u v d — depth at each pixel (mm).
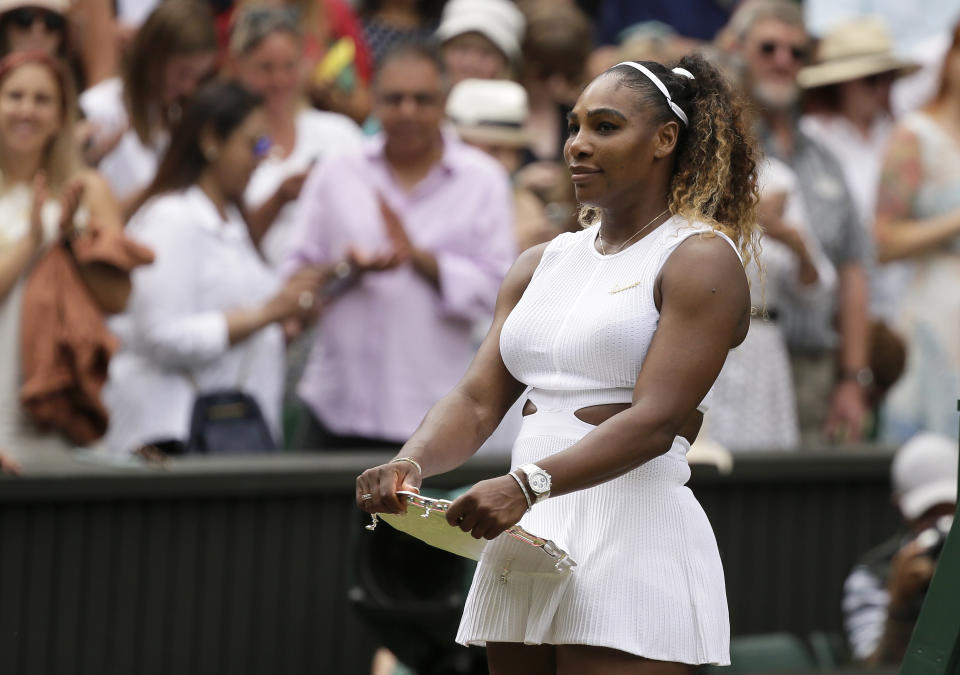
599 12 27469
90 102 20094
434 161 18797
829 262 21312
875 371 22594
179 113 18516
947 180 22125
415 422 18203
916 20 27219
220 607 16438
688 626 8055
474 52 21891
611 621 7949
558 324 8219
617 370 8031
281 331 18594
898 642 15125
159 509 16047
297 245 18719
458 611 12781
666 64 8555
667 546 8102
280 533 16719
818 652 18188
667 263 7980
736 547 18969
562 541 8086
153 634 16078
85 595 15695
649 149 8094
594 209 9273
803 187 21078
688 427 8367
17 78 16578
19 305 16109
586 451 7512
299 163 20656
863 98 24781
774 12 20859
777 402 19672
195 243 17281
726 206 8594
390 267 17828
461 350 18516
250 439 17281
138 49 19266
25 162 16594
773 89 20812
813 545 19359
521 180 21078
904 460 16766
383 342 18156
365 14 23844
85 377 16250
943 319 22234
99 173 17984
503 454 17750
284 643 16766
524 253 8930
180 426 17062
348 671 17047
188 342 17000
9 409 16109
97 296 16422
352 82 22672
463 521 7324
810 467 19109
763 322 19594
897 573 15141
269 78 20250
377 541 13102
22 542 15352
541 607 8148
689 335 7773
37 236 16125
